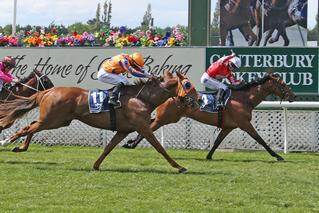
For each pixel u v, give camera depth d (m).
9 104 11.66
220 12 17.14
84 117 11.37
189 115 13.65
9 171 11.08
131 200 8.80
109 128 11.38
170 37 16.45
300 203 8.86
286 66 15.66
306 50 15.62
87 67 16.14
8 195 9.01
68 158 13.25
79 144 16.28
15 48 16.36
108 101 11.29
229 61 13.64
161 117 13.40
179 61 15.86
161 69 15.94
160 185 9.97
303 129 15.69
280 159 13.58
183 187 9.84
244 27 17.03
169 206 8.47
